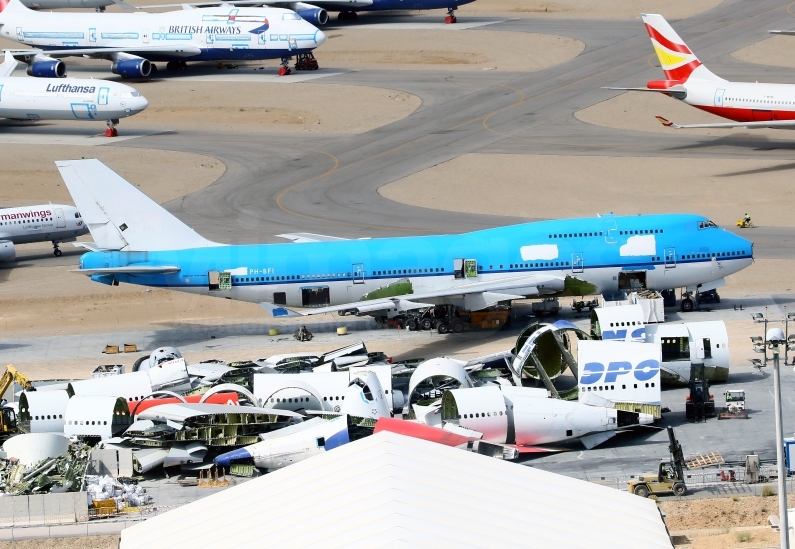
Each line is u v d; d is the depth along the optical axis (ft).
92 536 595.88
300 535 424.87
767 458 652.48
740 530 561.02
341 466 478.18
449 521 426.10
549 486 468.34
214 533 444.14
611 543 426.10
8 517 618.44
